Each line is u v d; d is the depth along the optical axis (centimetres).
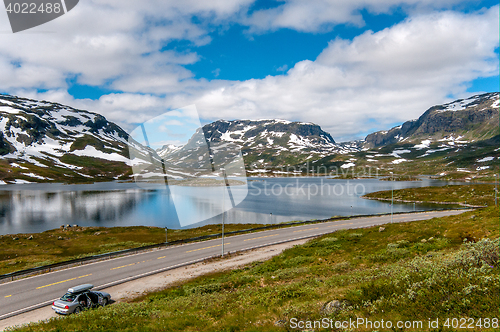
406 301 1130
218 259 3653
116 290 2677
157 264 3447
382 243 3891
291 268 3023
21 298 2428
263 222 8119
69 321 1545
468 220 4225
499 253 1327
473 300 991
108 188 18588
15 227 7719
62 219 8750
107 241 5381
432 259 1995
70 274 3077
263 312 1473
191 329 1330
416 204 12288
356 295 1377
